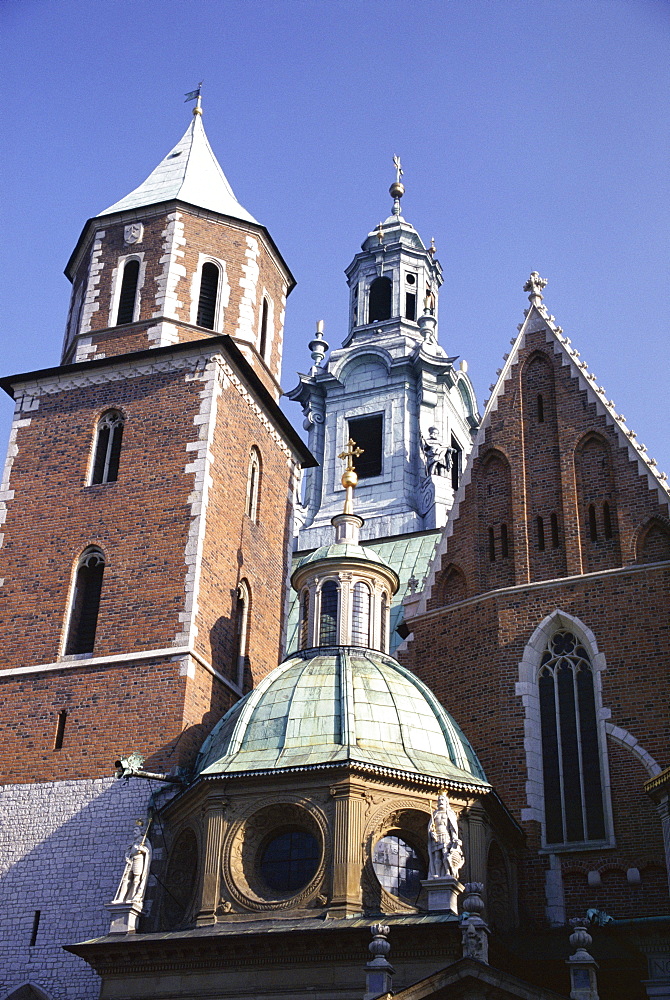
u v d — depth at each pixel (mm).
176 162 51781
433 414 75875
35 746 39094
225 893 32188
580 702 39469
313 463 51656
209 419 43625
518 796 38219
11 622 41875
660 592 39656
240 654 43344
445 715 36594
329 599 41875
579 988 27078
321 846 32031
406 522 70250
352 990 29312
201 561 41219
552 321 46188
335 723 34656
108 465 44312
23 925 36000
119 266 48281
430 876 31031
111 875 36000
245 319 48031
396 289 82250
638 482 41781
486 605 42125
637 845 36406
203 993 30547
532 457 44156
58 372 46031
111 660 39844
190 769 37281
